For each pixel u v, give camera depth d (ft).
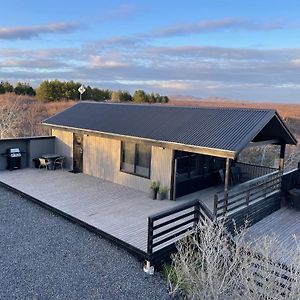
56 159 46.03
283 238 27.66
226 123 32.45
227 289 18.70
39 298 17.92
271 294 17.01
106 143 40.50
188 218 28.48
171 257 21.99
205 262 20.67
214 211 25.82
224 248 19.65
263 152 63.93
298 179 39.70
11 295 18.02
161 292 19.31
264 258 19.25
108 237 24.98
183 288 19.22
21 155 46.09
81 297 18.26
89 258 22.53
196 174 37.11
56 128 45.11
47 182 39.27
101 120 42.34
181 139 31.09
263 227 30.19
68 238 25.40
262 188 32.60
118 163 39.27
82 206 31.22
